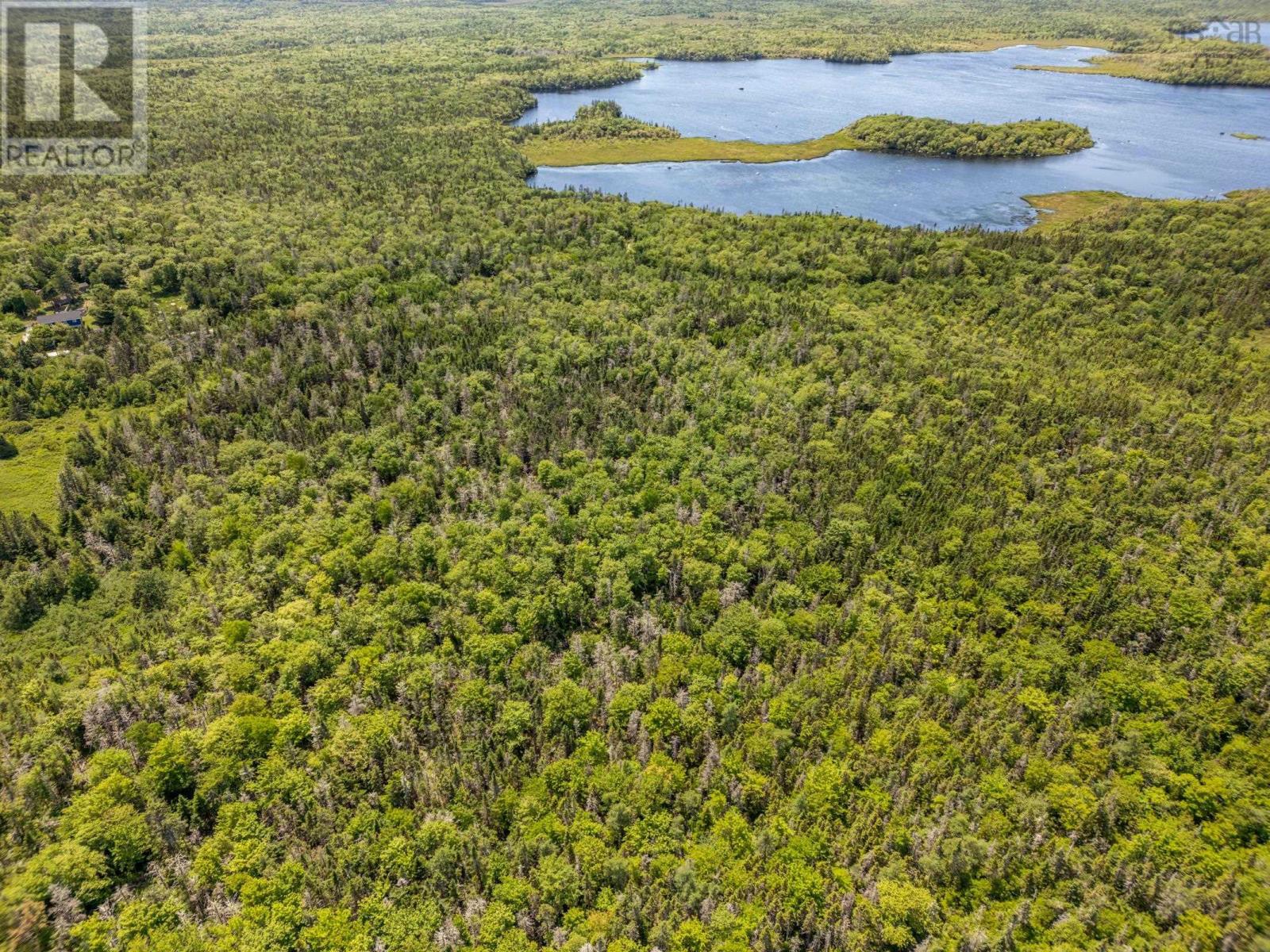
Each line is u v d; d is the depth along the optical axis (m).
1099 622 108.38
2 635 109.62
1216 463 138.00
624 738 94.44
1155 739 92.88
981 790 87.75
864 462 137.88
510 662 102.75
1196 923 74.94
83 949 72.94
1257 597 112.00
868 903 76.94
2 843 81.12
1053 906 77.25
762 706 96.44
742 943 73.06
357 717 93.75
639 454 140.50
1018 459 139.12
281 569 113.94
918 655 103.44
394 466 137.00
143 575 115.50
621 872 78.75
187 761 88.56
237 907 76.94
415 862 81.00
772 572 115.12
